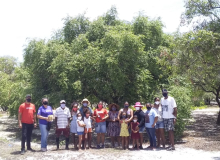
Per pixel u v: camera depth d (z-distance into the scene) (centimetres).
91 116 913
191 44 880
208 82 1387
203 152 813
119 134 922
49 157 754
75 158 737
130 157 744
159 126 898
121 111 911
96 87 1228
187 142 1018
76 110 902
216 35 891
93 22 1409
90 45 1277
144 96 1316
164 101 874
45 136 852
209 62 959
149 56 1323
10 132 1546
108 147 944
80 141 854
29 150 858
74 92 1210
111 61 1074
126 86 1215
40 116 842
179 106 1041
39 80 1369
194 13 1160
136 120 862
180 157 743
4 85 2048
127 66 1155
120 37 1121
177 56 984
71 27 1425
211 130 1425
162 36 1450
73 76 1187
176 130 1037
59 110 874
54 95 1237
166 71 1145
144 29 1375
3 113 3256
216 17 1114
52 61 1259
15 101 1502
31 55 1380
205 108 3706
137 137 861
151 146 888
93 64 1182
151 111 869
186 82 1294
